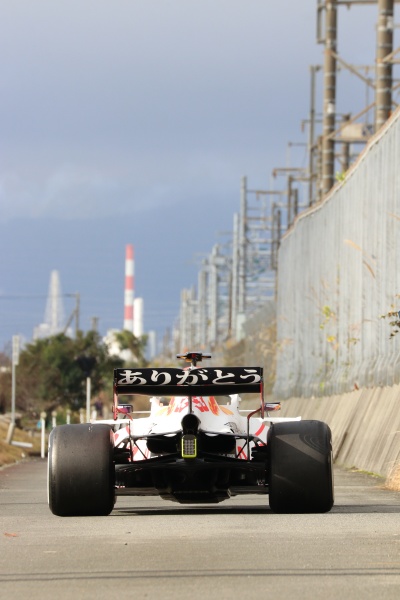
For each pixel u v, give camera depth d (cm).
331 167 10488
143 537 2466
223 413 3186
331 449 2995
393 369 6041
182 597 1711
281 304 12100
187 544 2323
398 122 6231
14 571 2000
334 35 10244
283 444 2961
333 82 10362
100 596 1734
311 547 2253
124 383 3014
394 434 5397
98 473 2948
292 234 11162
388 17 7856
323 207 9125
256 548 2245
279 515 2959
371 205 7012
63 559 2134
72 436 2984
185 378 2972
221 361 19975
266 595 1714
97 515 3014
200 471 3047
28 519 2955
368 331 7069
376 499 3691
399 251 6138
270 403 3158
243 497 3959
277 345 12206
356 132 10625
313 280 9644
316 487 2945
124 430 3238
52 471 2961
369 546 2264
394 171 6306
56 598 1722
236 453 3158
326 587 1781
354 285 7625
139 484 3059
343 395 7744
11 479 5581
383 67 7869
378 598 1678
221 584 1822
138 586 1819
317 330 9338
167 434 3072
